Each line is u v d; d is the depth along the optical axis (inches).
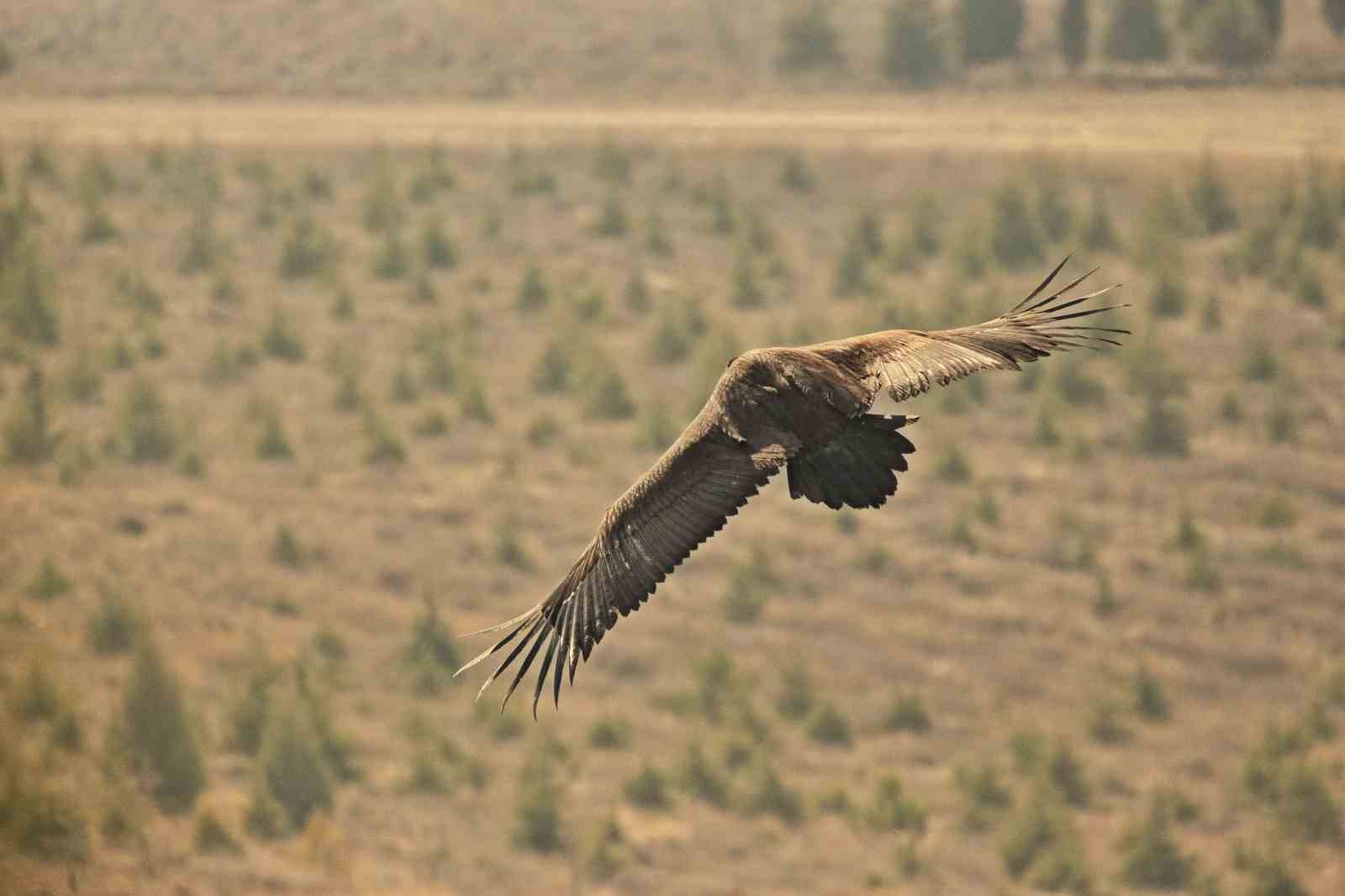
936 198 3137.3
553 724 1807.3
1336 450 2383.1
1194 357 2586.1
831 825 1621.6
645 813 1636.3
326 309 2893.7
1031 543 2180.1
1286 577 2116.1
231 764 1649.9
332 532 2198.6
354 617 2033.7
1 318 2696.9
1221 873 1565.0
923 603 2058.3
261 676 1766.7
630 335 2792.8
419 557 2158.0
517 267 3053.6
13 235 2987.2
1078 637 2000.5
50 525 2138.3
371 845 1529.3
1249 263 2805.1
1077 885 1509.6
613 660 1936.5
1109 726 1829.5
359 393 2564.0
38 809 1392.7
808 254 3048.7
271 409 2477.9
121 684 1716.3
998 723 1850.4
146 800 1494.8
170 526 2176.4
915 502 2265.0
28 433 2331.4
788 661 1884.8
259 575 2087.8
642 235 3120.1
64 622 1891.0
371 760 1713.8
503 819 1601.9
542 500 2290.8
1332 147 3134.8
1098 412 2448.3
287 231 3127.5
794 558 2135.8
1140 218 2898.6
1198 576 2096.5
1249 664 1957.4
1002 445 2402.8
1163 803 1592.0
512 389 2628.0
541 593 2094.0
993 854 1577.3
